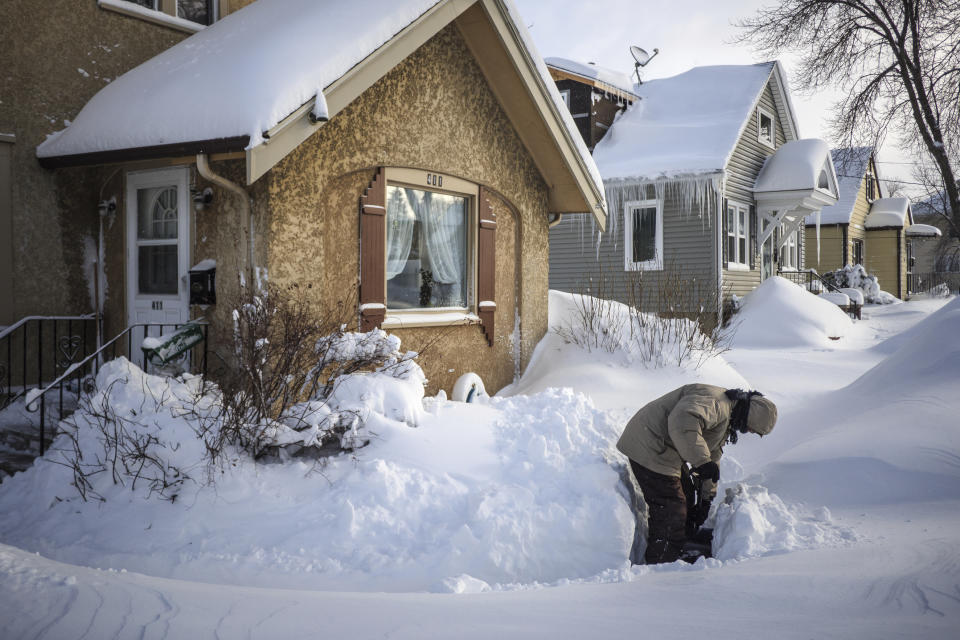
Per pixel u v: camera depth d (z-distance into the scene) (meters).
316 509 4.29
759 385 9.88
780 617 2.48
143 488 4.47
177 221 6.62
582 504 4.45
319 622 2.44
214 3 8.78
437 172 7.80
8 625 2.32
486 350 8.69
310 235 6.27
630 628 2.36
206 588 3.03
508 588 3.56
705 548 4.83
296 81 5.53
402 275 7.64
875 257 34.19
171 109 5.95
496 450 5.14
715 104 20.28
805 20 19.19
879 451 5.20
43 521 4.30
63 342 7.04
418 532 4.21
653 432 4.66
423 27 6.82
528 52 8.16
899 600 2.60
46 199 6.97
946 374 6.64
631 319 9.89
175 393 5.22
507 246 9.07
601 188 9.68
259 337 5.27
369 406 5.11
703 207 17.84
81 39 7.33
